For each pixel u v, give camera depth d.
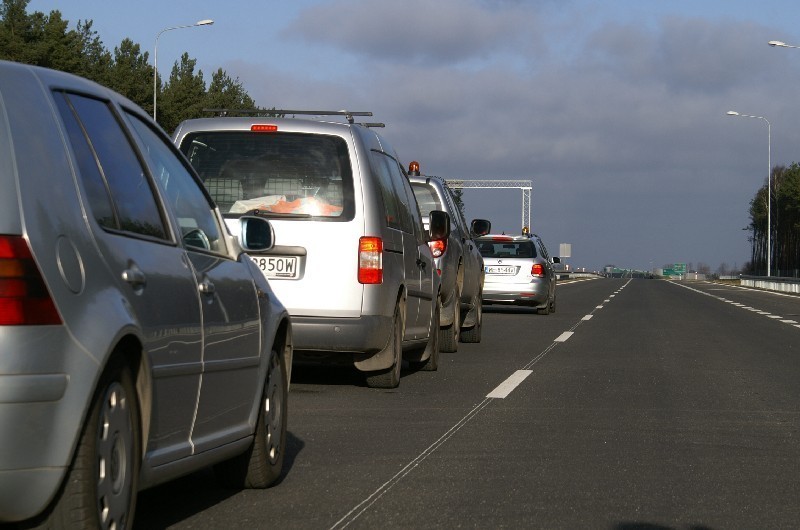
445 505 7.93
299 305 13.02
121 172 6.24
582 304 46.31
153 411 6.05
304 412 12.42
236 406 7.49
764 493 8.58
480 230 24.95
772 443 10.98
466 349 21.56
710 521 7.61
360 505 7.88
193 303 6.63
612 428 11.75
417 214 16.06
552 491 8.49
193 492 8.19
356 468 9.25
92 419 5.26
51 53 79.56
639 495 8.41
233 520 7.33
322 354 13.48
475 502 8.05
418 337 15.82
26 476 4.92
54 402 5.00
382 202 13.61
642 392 15.01
